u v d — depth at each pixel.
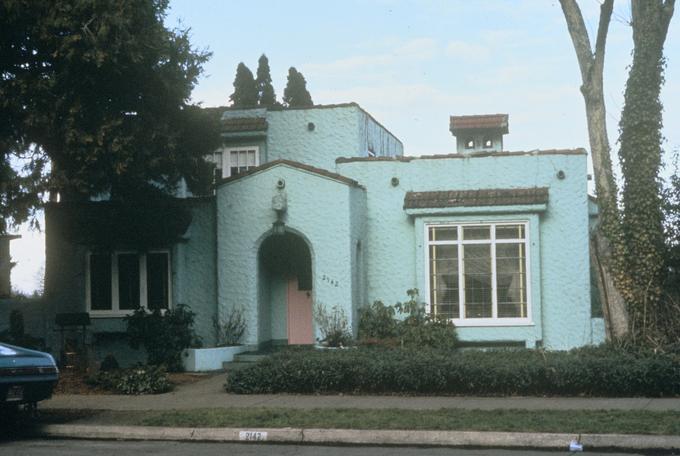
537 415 12.67
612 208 18.70
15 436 12.88
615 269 18.62
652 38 18.84
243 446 11.77
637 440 11.04
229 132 24.83
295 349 20.44
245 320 21.30
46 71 17.62
